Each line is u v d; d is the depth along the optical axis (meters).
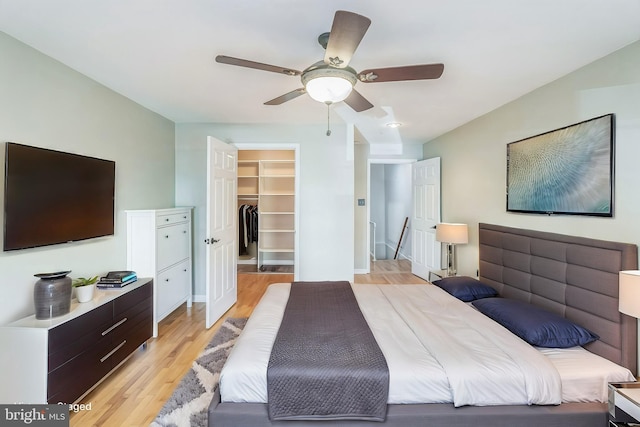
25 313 1.93
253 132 3.96
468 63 2.10
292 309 2.24
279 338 1.76
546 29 1.69
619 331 1.75
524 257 2.54
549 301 2.27
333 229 4.03
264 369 1.52
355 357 1.56
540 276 2.36
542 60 2.03
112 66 2.24
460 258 3.83
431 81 2.40
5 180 1.76
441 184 4.45
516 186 2.75
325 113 3.40
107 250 2.69
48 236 2.04
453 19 1.61
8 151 1.77
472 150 3.58
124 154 2.91
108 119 2.68
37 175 1.95
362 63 2.13
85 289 2.12
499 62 2.08
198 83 2.55
